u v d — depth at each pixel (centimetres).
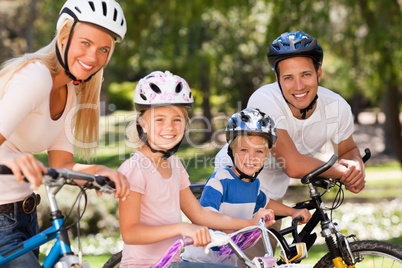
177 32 1223
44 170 209
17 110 229
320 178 326
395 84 1148
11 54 2112
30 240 228
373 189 1473
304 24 1036
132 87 2991
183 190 292
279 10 1043
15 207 246
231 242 241
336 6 1147
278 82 345
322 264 317
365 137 2802
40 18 1862
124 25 257
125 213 260
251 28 1330
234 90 2166
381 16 1056
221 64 1911
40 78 235
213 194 313
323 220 317
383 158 2227
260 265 234
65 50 248
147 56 1589
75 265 220
